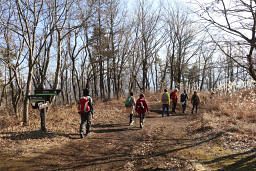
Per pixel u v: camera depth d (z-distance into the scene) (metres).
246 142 4.43
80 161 3.97
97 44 13.66
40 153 4.42
